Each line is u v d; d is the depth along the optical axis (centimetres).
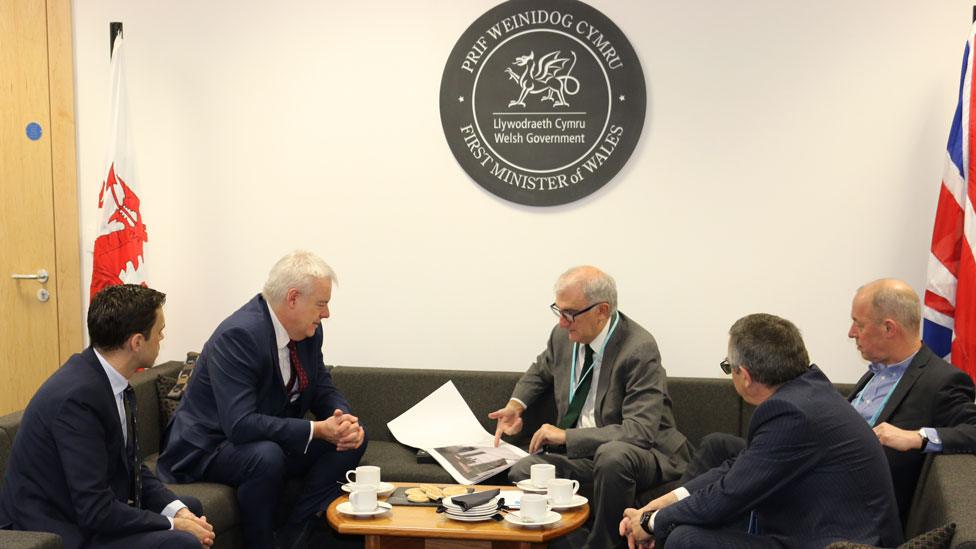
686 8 377
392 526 260
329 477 321
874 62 368
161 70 409
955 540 180
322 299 321
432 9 392
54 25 409
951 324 344
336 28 398
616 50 382
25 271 416
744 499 237
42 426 238
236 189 409
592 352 347
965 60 341
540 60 387
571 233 391
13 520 238
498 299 397
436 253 400
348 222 404
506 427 356
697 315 386
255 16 402
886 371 293
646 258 387
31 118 412
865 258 374
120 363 254
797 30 372
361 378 386
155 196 414
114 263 387
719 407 365
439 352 402
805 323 379
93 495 236
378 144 399
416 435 362
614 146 385
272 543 310
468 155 393
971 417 265
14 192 414
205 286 414
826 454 232
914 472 270
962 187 341
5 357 418
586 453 318
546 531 256
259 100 404
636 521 269
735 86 377
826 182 374
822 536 230
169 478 315
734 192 380
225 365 312
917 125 367
